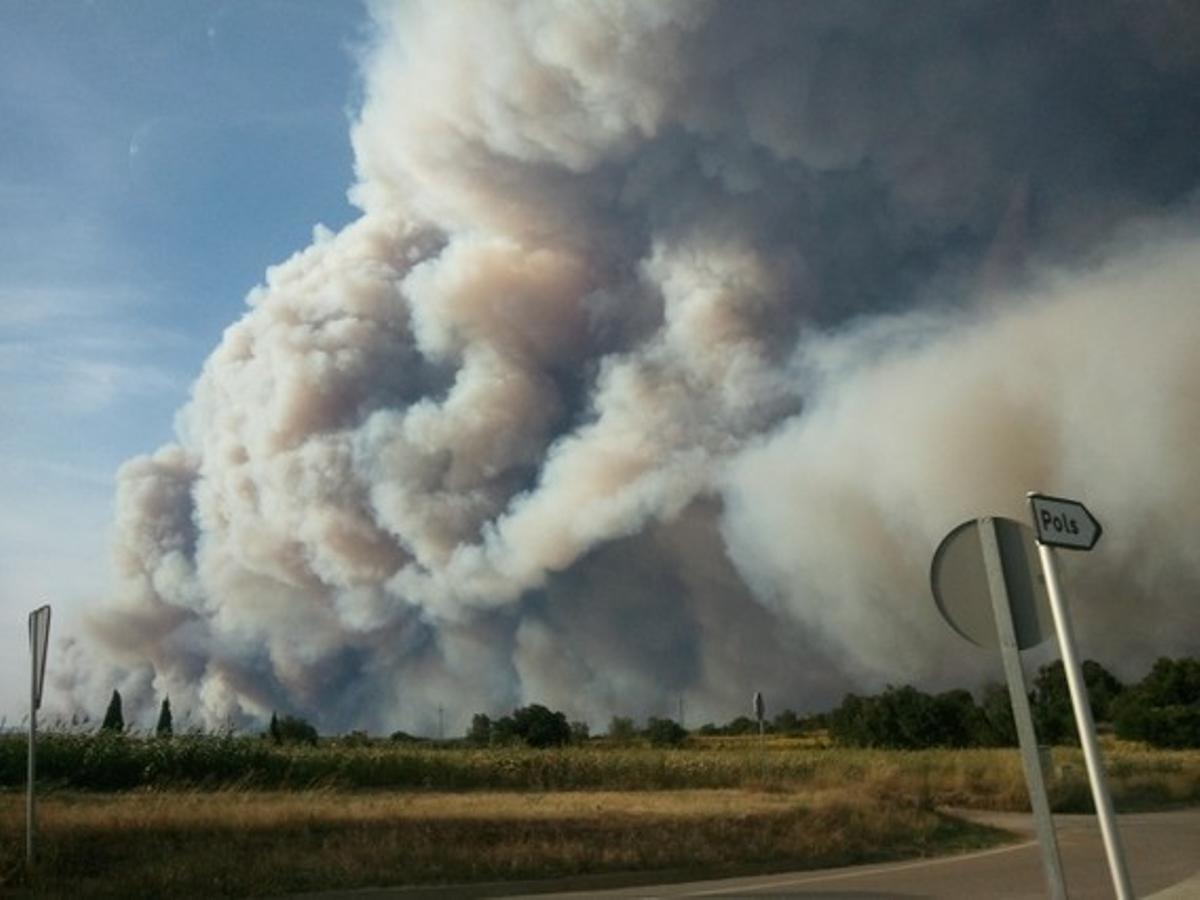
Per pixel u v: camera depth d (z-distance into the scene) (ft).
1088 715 15.53
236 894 36.94
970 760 99.96
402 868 40.55
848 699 191.93
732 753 107.96
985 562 16.14
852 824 54.44
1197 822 66.39
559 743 181.57
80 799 61.57
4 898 33.86
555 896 37.68
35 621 36.65
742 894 36.78
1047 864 15.55
